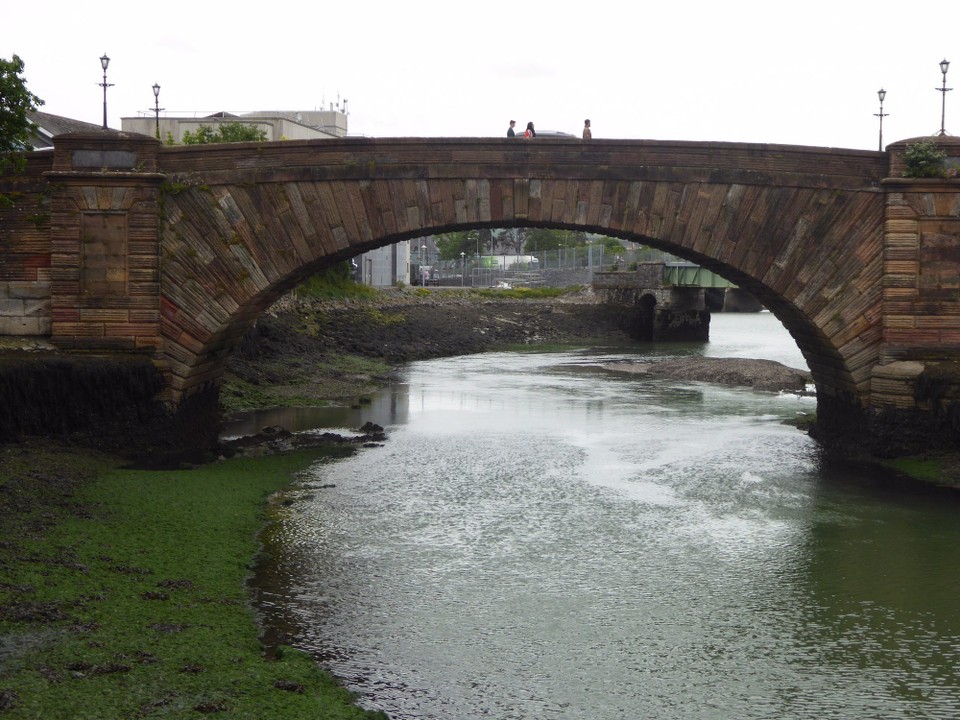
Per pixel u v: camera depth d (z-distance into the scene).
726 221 32.19
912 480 30.52
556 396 50.03
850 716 16.25
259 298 33.00
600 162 31.89
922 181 31.48
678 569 22.80
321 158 31.78
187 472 29.58
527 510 27.31
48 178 31.14
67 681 15.38
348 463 32.62
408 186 31.81
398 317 81.56
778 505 27.97
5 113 30.94
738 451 35.16
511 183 31.84
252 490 28.30
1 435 28.97
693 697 16.81
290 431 38.25
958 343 32.16
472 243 161.25
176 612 18.88
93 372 30.58
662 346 85.44
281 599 20.52
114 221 31.34
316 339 65.38
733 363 59.62
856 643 18.98
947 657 18.42
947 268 31.94
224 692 15.67
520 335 90.81
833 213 32.19
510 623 19.62
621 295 96.69
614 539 24.86
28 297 31.91
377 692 16.64
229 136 69.75
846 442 34.88
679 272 89.12
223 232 31.83
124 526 23.62
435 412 44.06
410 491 29.12
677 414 43.91
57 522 23.12
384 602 20.53
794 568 22.94
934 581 22.19
